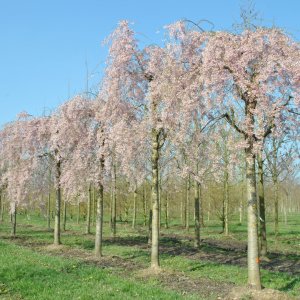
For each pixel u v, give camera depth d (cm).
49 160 2658
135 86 1686
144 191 4375
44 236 3138
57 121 2308
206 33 1389
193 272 1555
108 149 1883
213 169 1475
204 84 1242
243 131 1252
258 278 1222
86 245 2528
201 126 1410
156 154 1645
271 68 1159
